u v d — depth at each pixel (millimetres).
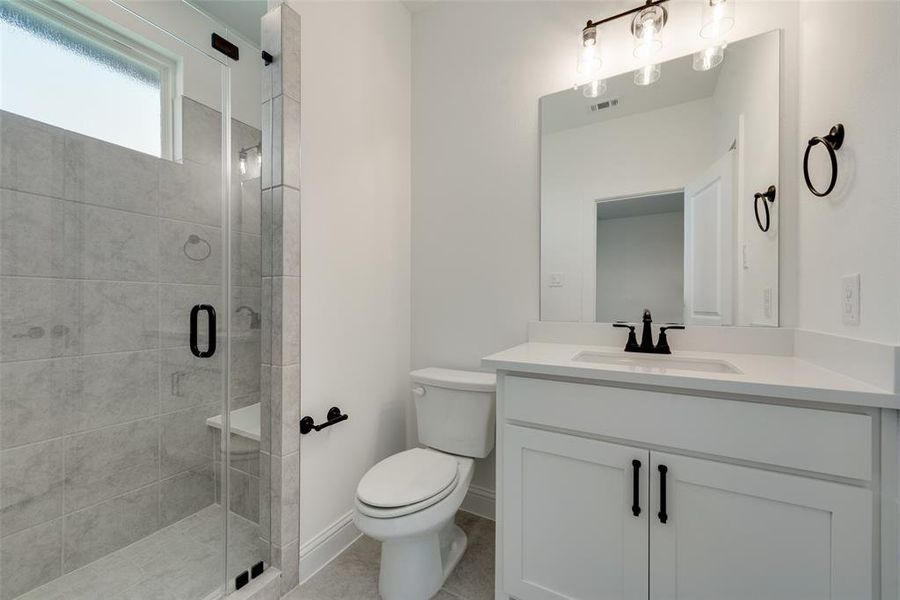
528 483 1149
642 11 1396
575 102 1632
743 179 1354
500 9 1803
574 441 1074
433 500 1220
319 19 1490
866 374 834
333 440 1556
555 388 1101
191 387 1622
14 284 1272
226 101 1557
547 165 1681
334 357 1562
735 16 1363
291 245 1357
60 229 1362
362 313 1716
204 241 1623
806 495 828
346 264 1622
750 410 875
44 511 1321
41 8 1324
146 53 1565
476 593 1336
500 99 1797
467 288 1879
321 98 1496
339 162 1583
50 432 1339
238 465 1449
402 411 1976
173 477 1598
